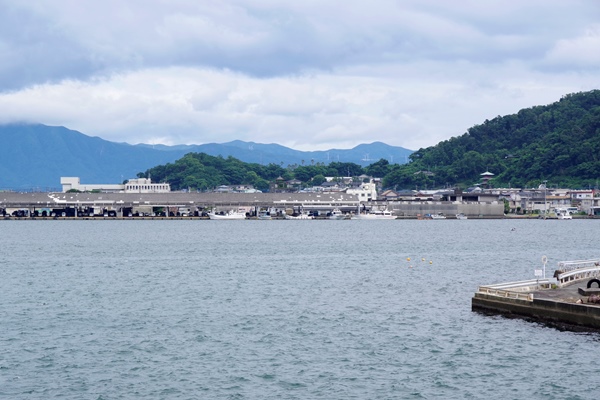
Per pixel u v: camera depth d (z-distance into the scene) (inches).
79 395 2224.4
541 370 2454.5
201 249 7130.9
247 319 3248.0
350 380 2357.3
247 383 2326.5
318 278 4707.2
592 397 2223.2
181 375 2401.6
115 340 2847.0
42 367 2486.5
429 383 2333.9
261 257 6245.1
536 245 7628.0
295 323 3159.5
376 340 2839.6
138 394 2233.0
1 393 2237.9
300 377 2384.4
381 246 7480.3
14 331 3006.9
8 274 4985.2
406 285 4333.2
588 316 2854.3
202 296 3919.8
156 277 4793.3
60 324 3149.6
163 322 3189.0
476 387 2299.5
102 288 4252.0
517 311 3166.8
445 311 3405.5
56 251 6934.1
